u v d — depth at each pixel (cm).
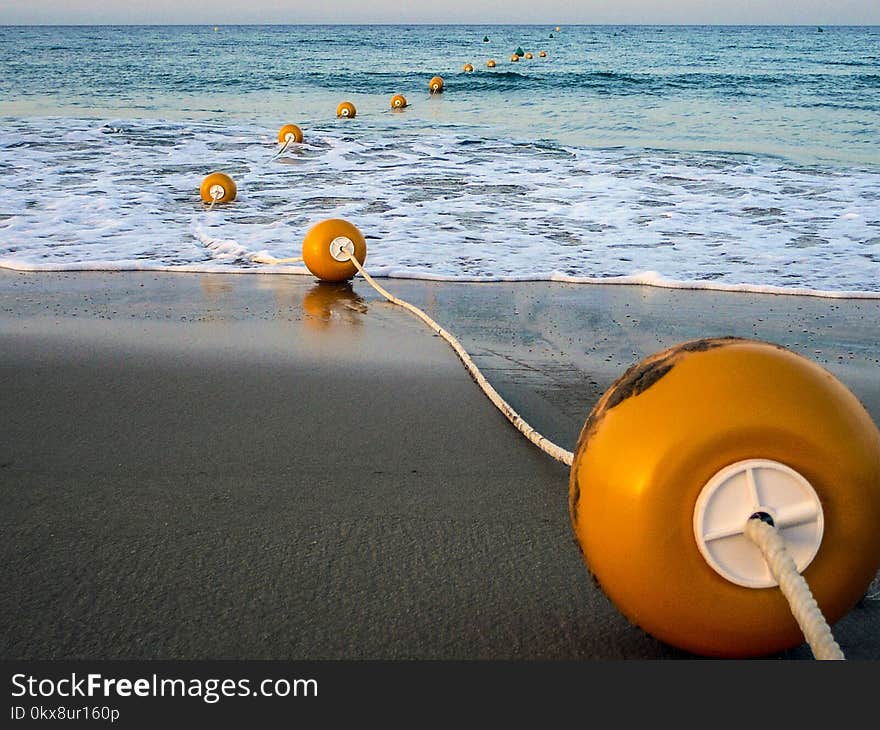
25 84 2731
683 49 5131
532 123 1764
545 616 224
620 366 453
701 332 520
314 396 388
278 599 230
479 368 443
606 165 1165
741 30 12888
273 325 516
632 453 176
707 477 174
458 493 293
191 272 665
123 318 528
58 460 317
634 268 681
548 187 1004
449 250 730
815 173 1107
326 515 276
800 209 891
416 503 285
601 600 230
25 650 209
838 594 181
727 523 175
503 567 246
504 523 271
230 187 913
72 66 3656
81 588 234
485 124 1748
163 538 260
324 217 849
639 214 870
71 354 448
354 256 619
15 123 1576
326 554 252
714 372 178
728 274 664
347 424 355
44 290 603
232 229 803
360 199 934
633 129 1644
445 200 928
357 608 226
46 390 393
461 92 2609
